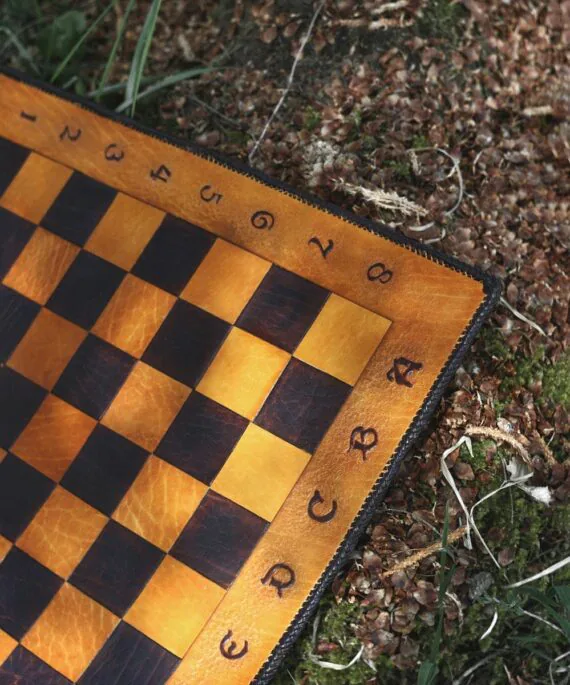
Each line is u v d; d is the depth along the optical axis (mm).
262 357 760
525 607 766
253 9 892
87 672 728
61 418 771
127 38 906
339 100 859
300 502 737
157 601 732
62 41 893
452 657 757
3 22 916
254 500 739
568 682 756
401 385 745
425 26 874
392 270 763
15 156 829
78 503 754
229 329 768
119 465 757
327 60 871
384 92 860
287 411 750
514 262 823
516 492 782
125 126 819
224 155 803
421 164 842
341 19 877
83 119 827
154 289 783
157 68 892
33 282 800
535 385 802
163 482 750
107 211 805
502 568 769
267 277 774
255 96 869
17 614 742
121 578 738
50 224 809
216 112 868
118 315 783
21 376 783
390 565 764
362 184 834
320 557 729
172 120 871
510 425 790
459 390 792
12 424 775
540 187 846
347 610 762
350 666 757
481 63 871
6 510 760
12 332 793
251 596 728
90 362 777
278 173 843
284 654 721
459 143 852
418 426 738
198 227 791
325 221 778
